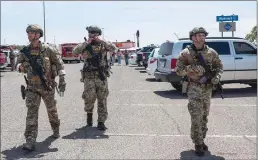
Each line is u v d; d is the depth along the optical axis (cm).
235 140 729
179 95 1401
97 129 825
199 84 620
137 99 1302
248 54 1433
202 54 620
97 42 809
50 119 738
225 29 2056
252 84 1584
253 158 615
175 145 695
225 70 1402
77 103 1216
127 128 837
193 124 624
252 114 988
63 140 734
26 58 673
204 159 612
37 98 671
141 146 691
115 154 643
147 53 2820
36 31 664
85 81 823
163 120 923
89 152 655
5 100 1320
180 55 629
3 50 3369
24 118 962
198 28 617
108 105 1165
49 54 686
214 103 1182
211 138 745
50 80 691
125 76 2444
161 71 1459
